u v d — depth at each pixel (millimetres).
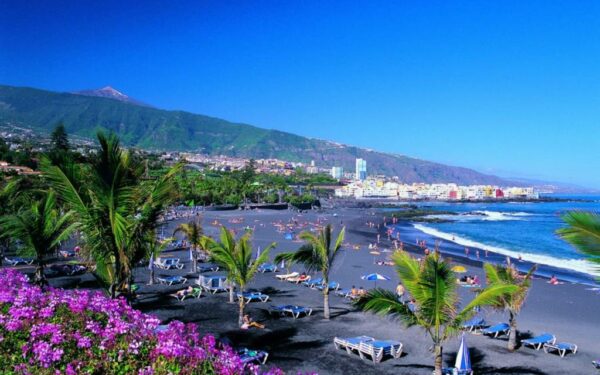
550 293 35438
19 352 5980
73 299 7281
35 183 37188
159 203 12555
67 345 6141
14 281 8312
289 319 25078
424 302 14195
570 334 24141
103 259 12883
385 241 77625
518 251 69125
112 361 6027
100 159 11477
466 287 35594
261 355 18281
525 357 20094
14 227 17500
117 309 7227
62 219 17734
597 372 18531
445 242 79938
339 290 33438
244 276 23094
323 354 19531
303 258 24906
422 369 18125
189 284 33594
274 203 164250
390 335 22453
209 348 6590
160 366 5910
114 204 11750
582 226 8086
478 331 23719
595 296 34344
